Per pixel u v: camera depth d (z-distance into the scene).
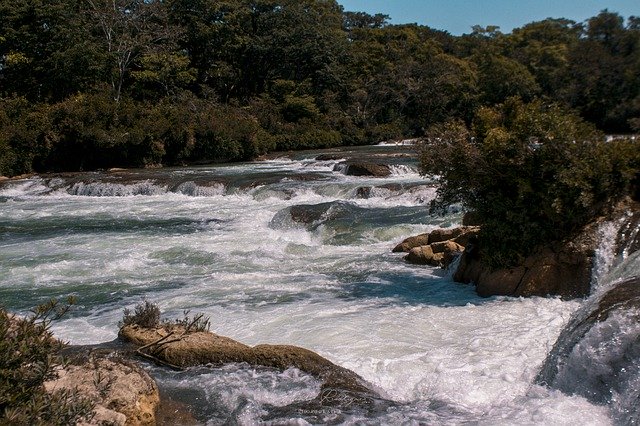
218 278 11.70
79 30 44.41
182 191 24.91
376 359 7.09
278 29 59.50
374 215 16.69
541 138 9.38
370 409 5.65
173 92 50.06
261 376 6.39
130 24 46.62
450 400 5.88
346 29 89.00
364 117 59.34
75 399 4.47
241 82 61.25
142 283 11.63
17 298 10.89
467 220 11.33
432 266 11.87
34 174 33.19
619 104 39.53
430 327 8.20
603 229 9.21
